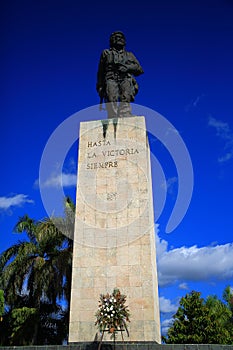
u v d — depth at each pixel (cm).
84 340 1253
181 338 2200
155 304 1321
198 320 2244
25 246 2117
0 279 2091
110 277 1344
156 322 1288
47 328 2058
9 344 1953
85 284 1348
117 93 1720
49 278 1997
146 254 1358
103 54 1789
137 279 1323
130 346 1138
